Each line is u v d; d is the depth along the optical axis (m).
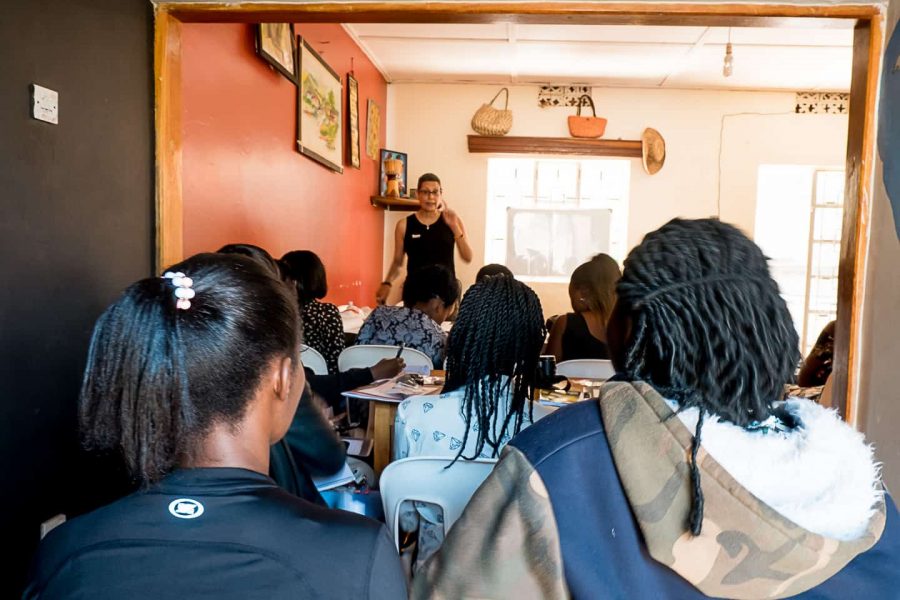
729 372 0.68
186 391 0.62
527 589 0.71
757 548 0.64
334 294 4.73
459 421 1.49
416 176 6.26
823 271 6.23
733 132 6.07
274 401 0.69
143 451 0.62
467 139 6.10
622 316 0.76
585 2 2.05
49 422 1.77
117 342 0.63
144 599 0.58
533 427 0.76
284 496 0.65
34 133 1.68
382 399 2.02
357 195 5.25
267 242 3.47
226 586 0.59
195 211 2.71
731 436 0.67
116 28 2.01
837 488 0.66
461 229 5.30
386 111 6.18
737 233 0.75
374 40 5.01
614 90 6.12
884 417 1.80
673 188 6.15
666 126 6.11
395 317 2.87
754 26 2.09
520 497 0.71
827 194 6.16
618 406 0.70
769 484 0.65
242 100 3.12
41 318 1.72
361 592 0.62
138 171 2.15
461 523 0.74
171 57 2.24
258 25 3.19
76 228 1.85
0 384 1.59
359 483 1.91
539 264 6.35
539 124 6.17
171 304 0.63
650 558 0.69
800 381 3.01
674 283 0.71
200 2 2.18
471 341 1.46
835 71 5.38
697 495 0.64
